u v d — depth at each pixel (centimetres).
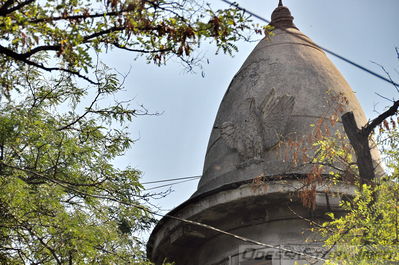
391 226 1253
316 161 1480
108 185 1331
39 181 1266
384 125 1399
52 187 1230
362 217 1388
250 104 1859
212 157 1905
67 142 1283
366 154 1445
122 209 1336
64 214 1212
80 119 1382
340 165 1605
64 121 1387
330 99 1891
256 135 1781
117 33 1068
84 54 1034
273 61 1991
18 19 998
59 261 1173
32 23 999
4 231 1188
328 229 1374
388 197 1289
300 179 1605
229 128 1850
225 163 1828
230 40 1079
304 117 1825
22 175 1216
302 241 1619
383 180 1334
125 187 1332
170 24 1061
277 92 1898
